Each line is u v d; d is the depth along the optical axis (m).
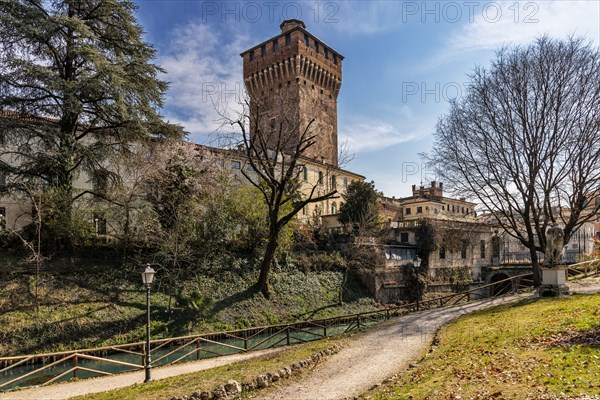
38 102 25.48
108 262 28.19
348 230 42.09
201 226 31.81
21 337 20.34
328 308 32.50
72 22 24.31
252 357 17.33
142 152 30.89
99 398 11.34
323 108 65.69
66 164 25.75
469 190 29.95
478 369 10.32
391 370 13.02
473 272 48.31
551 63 26.20
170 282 26.36
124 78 26.73
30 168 25.61
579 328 12.77
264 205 34.72
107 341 21.84
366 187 46.62
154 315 24.66
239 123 28.12
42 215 25.52
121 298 25.33
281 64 62.06
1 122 23.48
